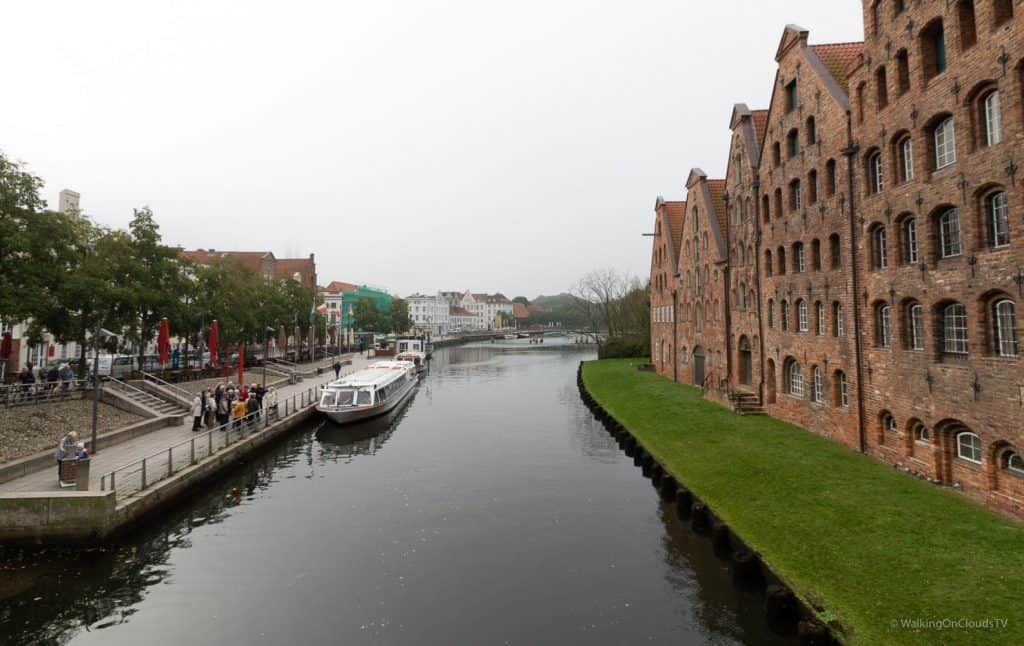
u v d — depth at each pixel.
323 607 12.18
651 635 10.87
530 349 121.19
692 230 37.84
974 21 13.26
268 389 35.69
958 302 13.73
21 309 20.55
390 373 40.56
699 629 11.00
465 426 33.56
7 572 13.67
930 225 14.69
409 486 21.23
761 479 16.59
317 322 74.62
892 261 16.44
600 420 34.56
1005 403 12.23
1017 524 11.83
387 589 12.99
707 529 15.69
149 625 11.44
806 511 13.94
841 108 19.02
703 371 36.19
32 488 16.25
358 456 26.20
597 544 15.45
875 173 17.78
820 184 20.62
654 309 50.19
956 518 12.33
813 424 21.48
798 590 10.73
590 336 146.12
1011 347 12.39
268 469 23.89
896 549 11.39
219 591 12.91
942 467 14.62
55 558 14.43
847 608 9.90
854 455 17.86
